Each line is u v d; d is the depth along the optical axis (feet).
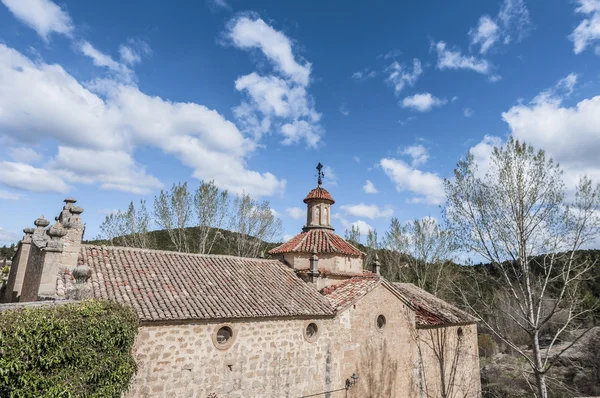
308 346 57.82
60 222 52.54
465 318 86.69
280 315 54.03
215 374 47.98
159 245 181.27
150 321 43.57
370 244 171.42
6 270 87.04
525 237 63.72
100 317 35.76
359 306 65.57
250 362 51.26
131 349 41.63
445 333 80.59
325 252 74.33
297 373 55.77
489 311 74.08
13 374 27.68
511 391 95.09
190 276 57.31
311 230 82.99
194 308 47.93
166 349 44.80
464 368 83.51
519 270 70.23
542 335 125.29
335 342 61.16
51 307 33.12
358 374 63.21
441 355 78.13
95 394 33.83
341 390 60.39
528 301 66.39
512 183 64.49
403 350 70.74
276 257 81.41
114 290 47.14
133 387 42.19
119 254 58.23
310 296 63.57
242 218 153.17
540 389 59.16
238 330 50.93
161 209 139.23
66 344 31.48
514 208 64.08
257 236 154.92
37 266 49.24
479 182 67.56
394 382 68.03
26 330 28.66
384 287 70.28
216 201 144.36
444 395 77.05
